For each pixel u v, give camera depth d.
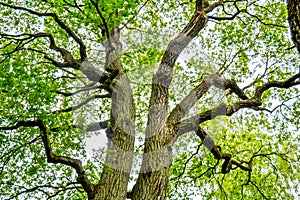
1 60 9.77
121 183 7.95
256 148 14.04
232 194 13.80
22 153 11.80
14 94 9.13
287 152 13.88
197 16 9.66
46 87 9.11
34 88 8.96
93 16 8.10
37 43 12.10
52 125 10.32
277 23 13.21
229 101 13.23
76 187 10.87
